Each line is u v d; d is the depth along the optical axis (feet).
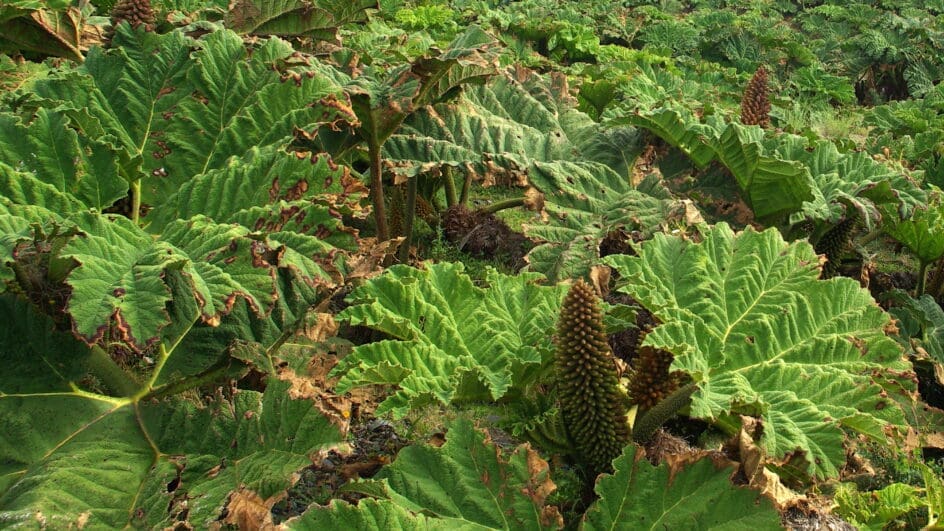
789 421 13.29
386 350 13.88
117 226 10.96
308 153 12.62
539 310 15.28
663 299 14.79
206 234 11.17
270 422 11.63
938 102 41.98
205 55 14.61
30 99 13.64
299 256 11.26
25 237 10.00
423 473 12.17
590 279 17.52
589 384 13.44
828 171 21.21
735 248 15.93
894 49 55.47
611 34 54.60
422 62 17.13
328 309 17.70
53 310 12.17
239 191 12.57
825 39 63.10
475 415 15.88
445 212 23.36
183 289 12.29
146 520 10.82
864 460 15.43
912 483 15.11
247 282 10.52
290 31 21.66
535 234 18.95
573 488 13.97
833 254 21.33
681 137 20.88
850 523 13.23
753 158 19.90
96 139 13.06
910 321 19.88
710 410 13.14
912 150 31.32
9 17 18.57
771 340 14.85
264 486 10.76
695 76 46.09
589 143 21.38
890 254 25.55
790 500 12.62
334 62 19.13
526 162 19.61
